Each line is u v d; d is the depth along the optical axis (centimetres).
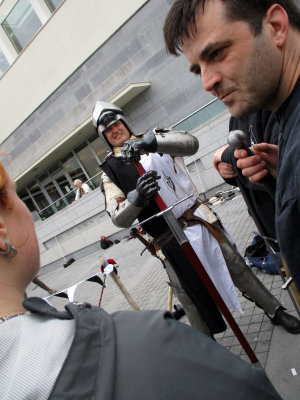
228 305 195
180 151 171
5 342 44
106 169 205
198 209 204
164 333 50
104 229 961
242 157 110
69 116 1038
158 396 43
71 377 41
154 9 825
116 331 50
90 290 555
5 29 1127
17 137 1179
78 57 966
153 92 886
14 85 1122
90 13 909
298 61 78
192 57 87
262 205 138
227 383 48
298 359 182
